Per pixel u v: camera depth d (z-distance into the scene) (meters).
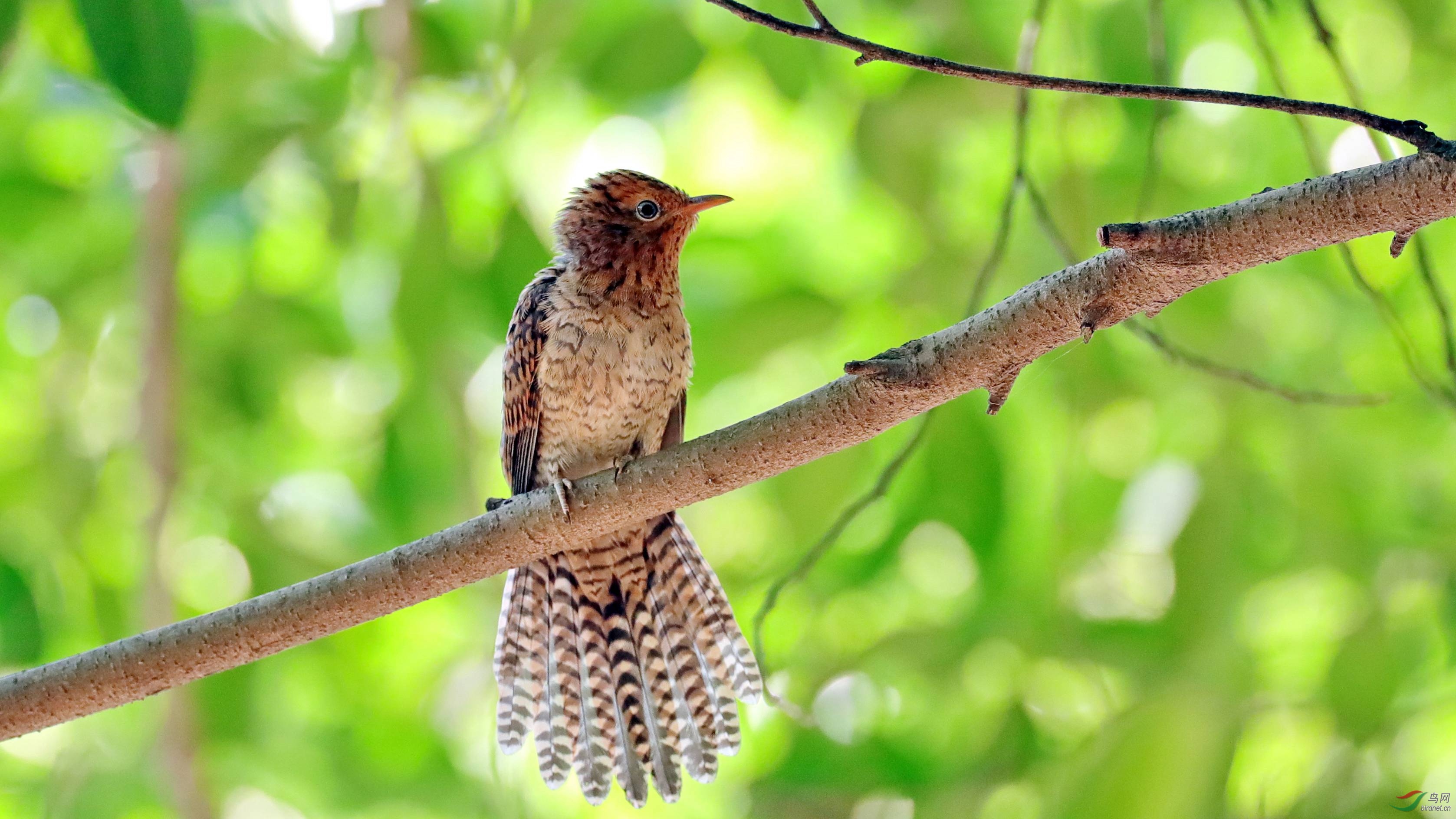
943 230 10.80
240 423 12.62
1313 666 10.91
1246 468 9.91
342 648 12.69
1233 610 9.41
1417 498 11.16
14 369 13.48
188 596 12.88
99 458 12.30
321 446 14.05
